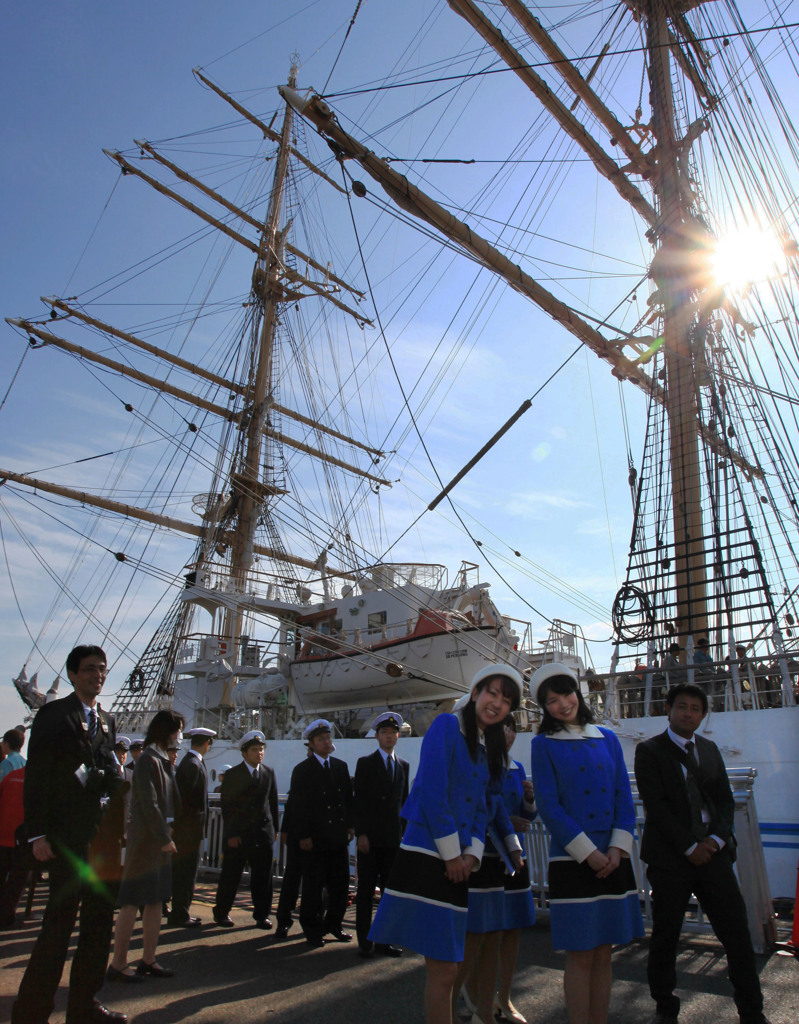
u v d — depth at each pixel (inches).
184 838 286.7
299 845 253.8
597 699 463.8
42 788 146.3
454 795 134.8
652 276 668.1
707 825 166.7
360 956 226.1
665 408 629.3
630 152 695.7
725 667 420.8
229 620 810.2
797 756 346.9
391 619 655.8
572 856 140.1
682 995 175.9
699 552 541.6
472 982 166.2
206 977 198.2
